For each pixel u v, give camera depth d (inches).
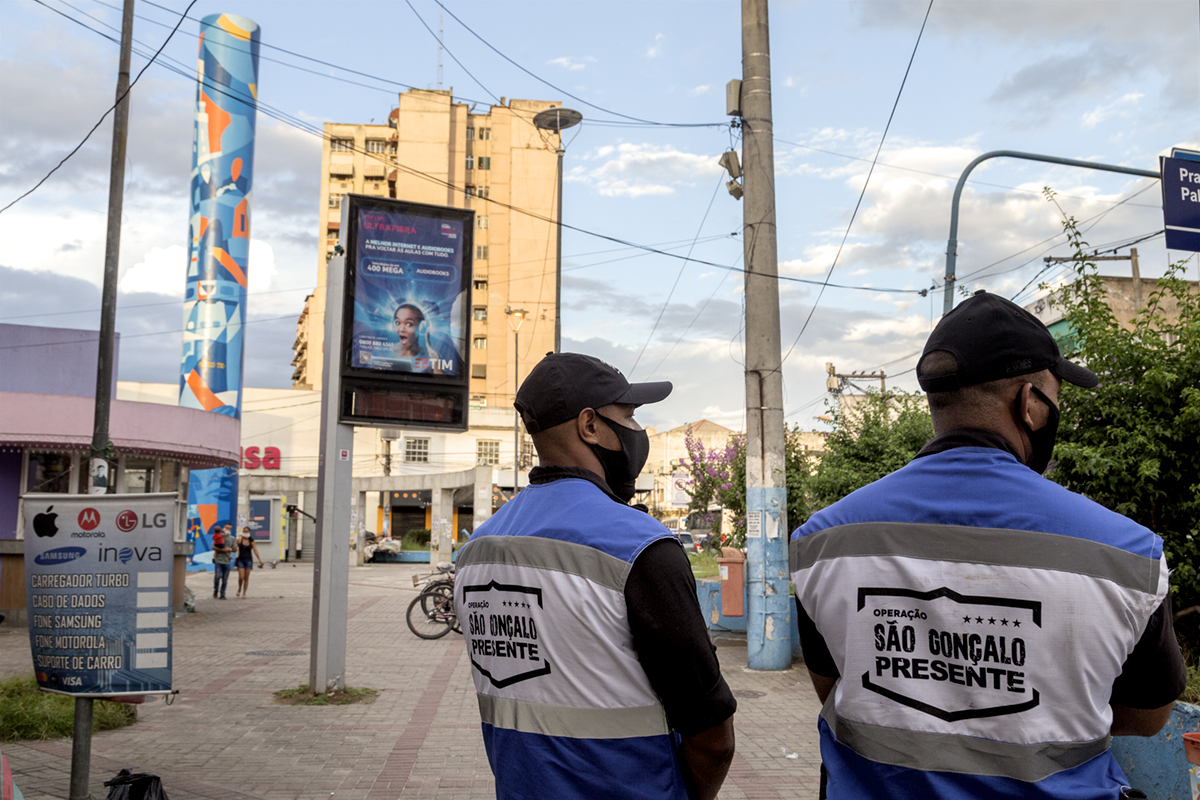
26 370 988.6
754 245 435.8
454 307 381.4
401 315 372.2
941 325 71.8
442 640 551.5
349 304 363.9
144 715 326.3
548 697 76.1
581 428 86.0
